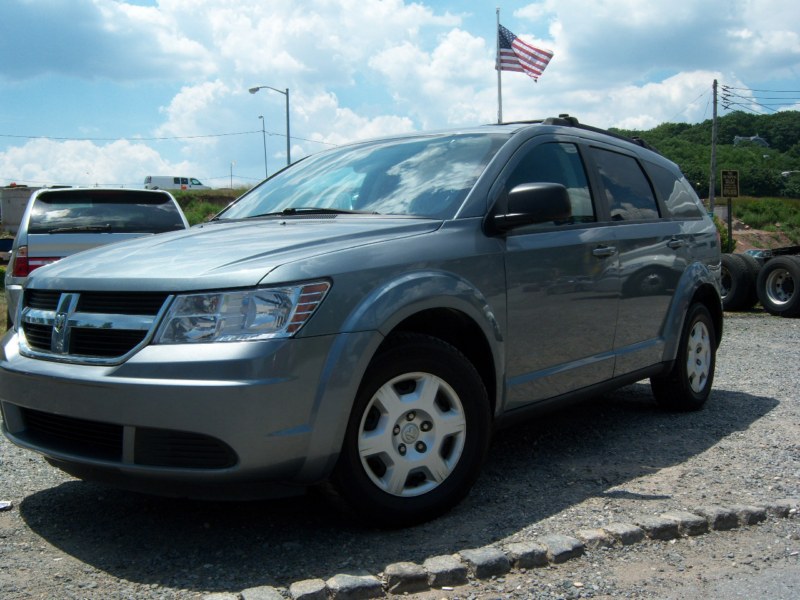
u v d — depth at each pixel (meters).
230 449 2.87
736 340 9.85
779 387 6.59
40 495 3.88
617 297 4.59
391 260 3.32
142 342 2.98
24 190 29.45
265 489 3.02
